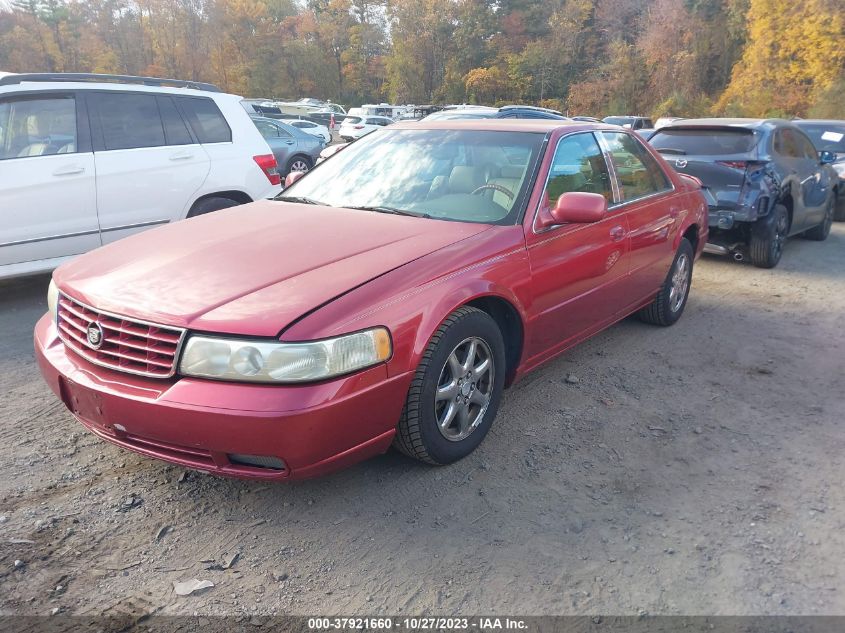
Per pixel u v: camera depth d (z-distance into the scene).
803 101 47.47
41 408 3.81
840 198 11.20
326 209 3.79
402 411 2.89
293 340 2.49
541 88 80.38
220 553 2.62
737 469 3.30
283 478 2.61
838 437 3.65
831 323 5.69
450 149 4.09
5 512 2.83
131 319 2.68
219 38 80.44
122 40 79.69
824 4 44.44
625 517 2.89
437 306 2.90
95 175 5.81
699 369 4.59
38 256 5.62
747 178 7.15
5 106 5.48
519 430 3.63
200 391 2.51
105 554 2.60
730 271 7.59
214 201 6.64
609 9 81.38
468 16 84.81
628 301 4.67
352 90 91.50
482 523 2.82
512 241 3.41
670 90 66.75
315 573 2.52
